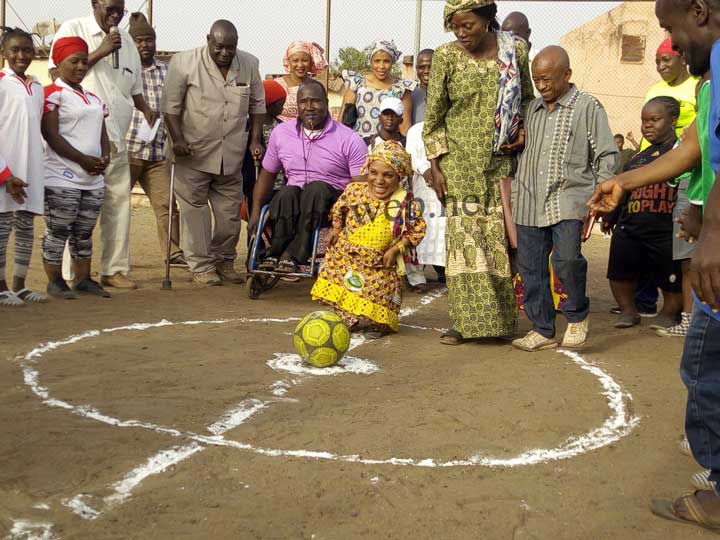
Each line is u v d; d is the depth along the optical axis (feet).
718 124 9.77
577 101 19.74
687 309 23.08
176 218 32.96
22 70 23.24
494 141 20.38
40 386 16.55
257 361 18.95
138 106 28.12
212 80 27.86
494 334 20.90
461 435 14.56
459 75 20.34
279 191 26.03
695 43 10.45
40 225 45.27
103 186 25.59
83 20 27.48
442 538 10.79
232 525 10.88
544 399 16.83
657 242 23.71
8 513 11.00
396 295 22.25
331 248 22.74
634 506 12.03
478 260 20.77
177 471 12.54
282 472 12.64
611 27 63.16
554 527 11.26
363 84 31.99
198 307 25.16
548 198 19.92
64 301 24.85
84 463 12.72
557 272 20.33
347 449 13.69
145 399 15.85
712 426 10.77
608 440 14.73
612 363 20.10
